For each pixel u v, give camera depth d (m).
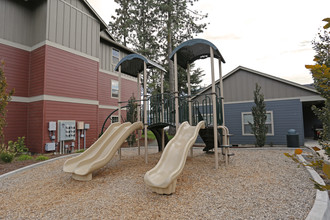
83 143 9.60
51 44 8.44
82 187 3.61
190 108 6.01
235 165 4.81
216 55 5.84
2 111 6.18
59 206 2.80
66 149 8.63
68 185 3.76
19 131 8.20
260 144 8.95
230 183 3.48
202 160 5.55
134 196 3.04
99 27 10.92
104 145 4.66
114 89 13.30
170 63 15.43
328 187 1.43
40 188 3.67
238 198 2.84
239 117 10.95
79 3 9.82
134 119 8.69
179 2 14.39
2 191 3.59
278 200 2.73
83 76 9.77
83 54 9.85
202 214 2.39
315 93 9.46
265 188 3.20
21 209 2.76
